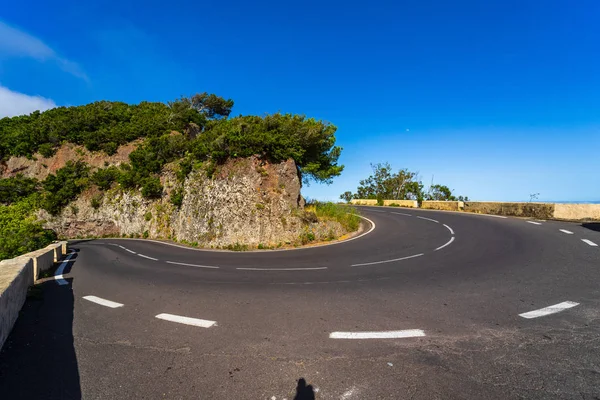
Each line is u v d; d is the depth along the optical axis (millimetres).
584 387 3068
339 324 4875
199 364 3744
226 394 3107
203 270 10367
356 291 6777
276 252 14250
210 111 50156
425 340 4203
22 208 27656
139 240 22969
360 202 46688
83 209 28422
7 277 5402
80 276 9844
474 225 17188
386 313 5293
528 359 3629
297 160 20094
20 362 3910
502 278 7219
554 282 6723
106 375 3549
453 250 11133
